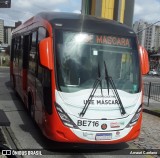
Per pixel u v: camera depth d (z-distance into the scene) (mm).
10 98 14398
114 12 16156
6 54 60750
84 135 6785
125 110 7039
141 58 7543
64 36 7137
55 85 6867
